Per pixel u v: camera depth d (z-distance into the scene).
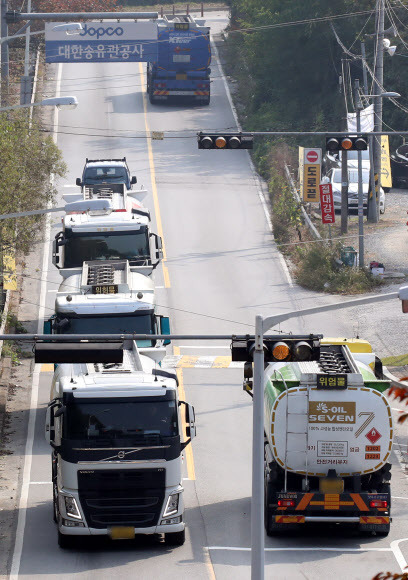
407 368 91.62
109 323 74.44
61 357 49.44
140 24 154.12
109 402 55.62
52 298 113.25
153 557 55.91
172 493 55.81
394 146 184.62
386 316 108.00
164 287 116.75
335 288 117.12
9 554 56.38
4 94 130.25
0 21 126.25
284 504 57.06
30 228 104.44
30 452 74.81
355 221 143.00
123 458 54.97
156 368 62.19
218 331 103.62
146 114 192.38
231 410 84.00
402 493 67.31
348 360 61.12
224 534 59.78
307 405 56.62
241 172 163.88
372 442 56.97
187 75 194.00
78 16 124.06
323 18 191.75
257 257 128.38
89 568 54.09
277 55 194.50
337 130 185.12
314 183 137.62
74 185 150.75
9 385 89.50
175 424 56.00
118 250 91.06
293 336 48.03
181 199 148.75
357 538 59.38
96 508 55.16
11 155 93.56
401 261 125.38
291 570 53.97
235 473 70.81
